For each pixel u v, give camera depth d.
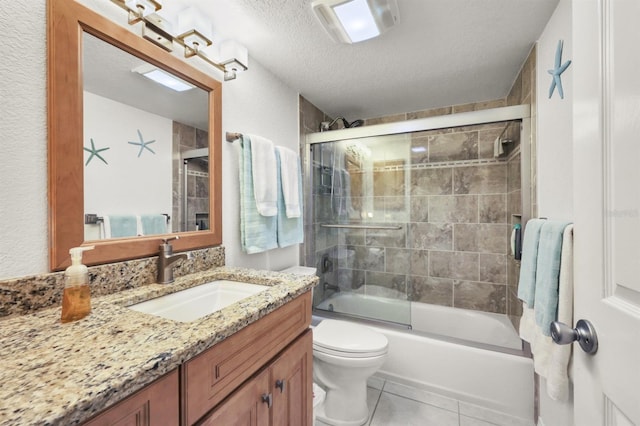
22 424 0.31
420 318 2.33
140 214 0.96
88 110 0.81
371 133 1.94
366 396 1.51
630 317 0.40
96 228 0.83
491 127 1.80
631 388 0.40
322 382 1.46
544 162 1.31
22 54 0.67
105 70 0.85
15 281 0.64
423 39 1.36
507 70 1.68
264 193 1.41
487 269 2.19
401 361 1.70
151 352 0.48
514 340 1.77
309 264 2.14
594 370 0.50
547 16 1.20
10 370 0.42
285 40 1.36
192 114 1.17
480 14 1.18
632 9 0.41
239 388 0.67
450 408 1.49
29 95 0.68
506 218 2.12
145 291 0.86
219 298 1.09
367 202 2.22
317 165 2.23
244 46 1.40
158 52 1.00
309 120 2.15
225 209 1.34
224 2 1.09
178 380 0.52
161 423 0.48
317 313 2.13
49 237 0.71
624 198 0.42
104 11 0.86
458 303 2.29
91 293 0.79
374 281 2.20
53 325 0.60
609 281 0.46
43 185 0.71
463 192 2.27
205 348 0.55
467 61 1.57
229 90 1.38
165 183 1.05
